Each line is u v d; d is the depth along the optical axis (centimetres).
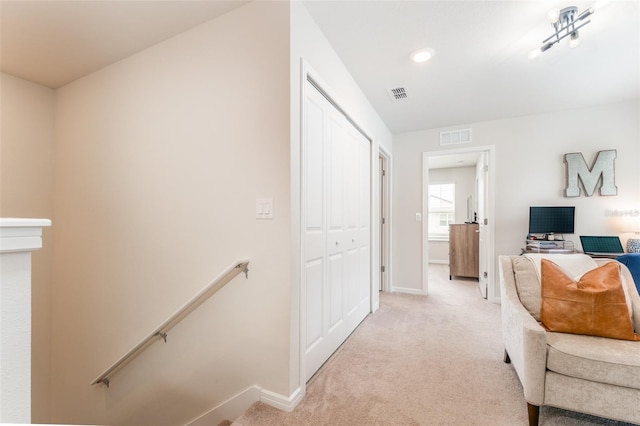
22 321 54
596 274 159
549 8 176
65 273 256
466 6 175
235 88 173
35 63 230
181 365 189
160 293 200
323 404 160
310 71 178
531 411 142
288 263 156
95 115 240
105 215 230
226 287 174
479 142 373
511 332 179
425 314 317
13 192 252
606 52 220
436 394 170
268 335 161
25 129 257
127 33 195
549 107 326
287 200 157
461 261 504
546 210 328
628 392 127
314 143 192
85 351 241
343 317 244
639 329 152
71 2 167
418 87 278
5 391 52
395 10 178
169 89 199
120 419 218
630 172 309
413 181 412
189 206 189
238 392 169
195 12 176
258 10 167
